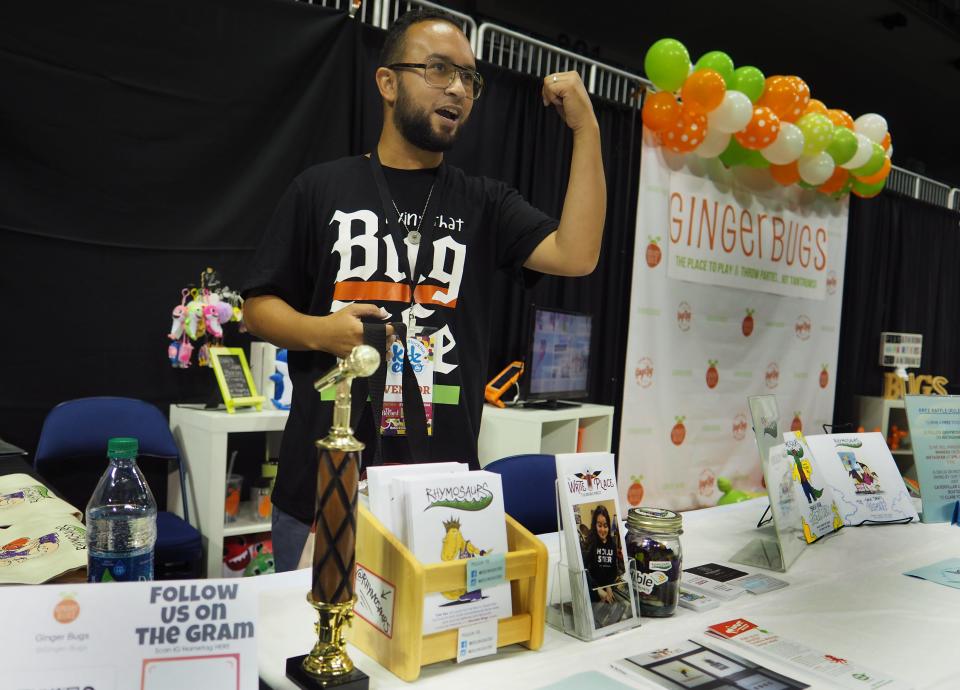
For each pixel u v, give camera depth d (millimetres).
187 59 2691
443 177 1434
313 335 1134
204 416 2531
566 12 5020
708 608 1092
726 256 4047
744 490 4297
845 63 5898
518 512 1834
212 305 2670
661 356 3816
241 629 670
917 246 5652
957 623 1081
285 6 2830
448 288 1392
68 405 2371
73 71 2521
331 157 2955
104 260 2641
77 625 619
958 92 6367
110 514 1059
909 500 1770
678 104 3471
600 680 831
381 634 849
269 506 2764
